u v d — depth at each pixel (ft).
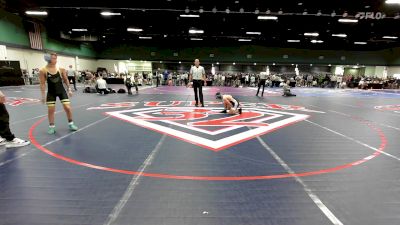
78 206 7.90
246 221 7.22
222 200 8.39
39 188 9.06
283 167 11.35
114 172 10.53
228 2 49.55
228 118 22.95
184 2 49.65
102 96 42.65
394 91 78.74
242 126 19.67
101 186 9.26
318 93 62.34
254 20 63.31
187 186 9.37
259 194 8.82
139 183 9.55
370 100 44.83
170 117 23.06
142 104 32.35
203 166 11.36
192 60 118.62
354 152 13.66
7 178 9.86
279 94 54.24
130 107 29.43
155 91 56.85
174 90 61.26
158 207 7.90
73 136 16.08
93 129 18.08
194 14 56.70
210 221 7.20
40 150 13.21
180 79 92.53
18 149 13.33
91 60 112.98
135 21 66.80
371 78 102.68
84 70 104.63
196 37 95.55
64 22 69.62
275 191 9.05
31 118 21.83
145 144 14.57
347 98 48.14
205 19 63.36
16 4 50.90
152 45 117.19
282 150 13.84
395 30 71.61
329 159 12.48
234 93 56.03
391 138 16.83
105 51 117.50
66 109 17.11
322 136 17.08
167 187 9.27
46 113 24.36
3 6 53.52
